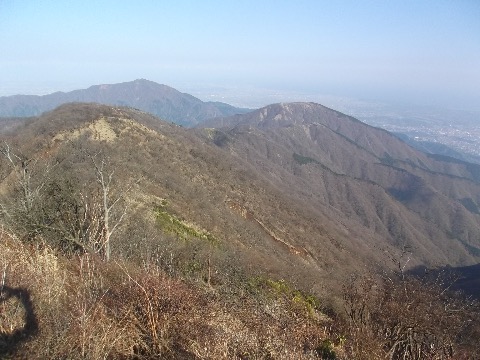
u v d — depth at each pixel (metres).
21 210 8.41
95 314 4.16
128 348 3.98
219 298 5.96
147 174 32.88
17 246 6.10
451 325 5.43
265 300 6.87
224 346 4.32
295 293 9.05
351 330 5.61
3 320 3.90
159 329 4.25
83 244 7.43
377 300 6.00
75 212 9.06
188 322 4.51
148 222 16.73
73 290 4.75
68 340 3.76
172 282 5.34
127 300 4.50
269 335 5.02
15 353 3.55
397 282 6.45
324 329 6.20
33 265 5.00
